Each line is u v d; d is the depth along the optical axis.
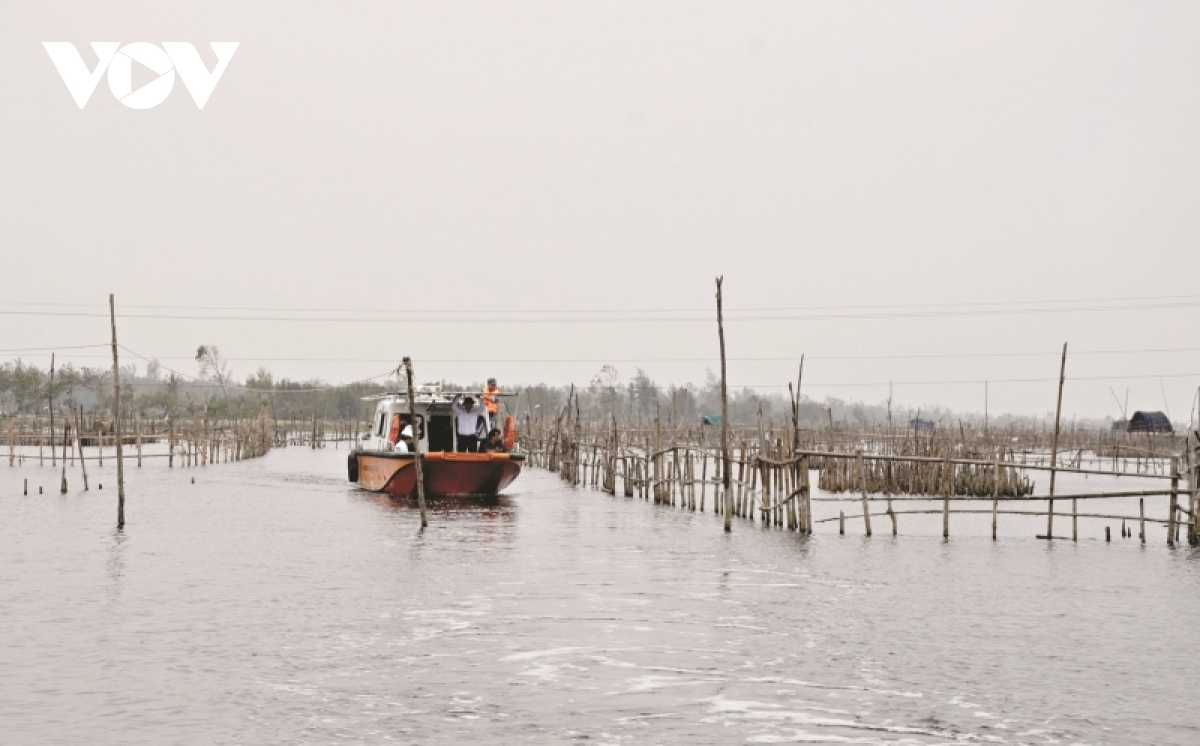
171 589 24.73
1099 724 15.48
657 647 19.56
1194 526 32.75
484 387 45.69
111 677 17.31
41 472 64.62
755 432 84.25
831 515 42.16
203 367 126.62
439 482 43.44
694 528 36.81
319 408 132.12
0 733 14.69
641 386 142.62
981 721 15.56
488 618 21.88
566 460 62.03
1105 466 79.31
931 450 51.31
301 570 27.58
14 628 20.61
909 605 23.41
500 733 14.86
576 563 28.94
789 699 16.50
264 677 17.42
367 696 16.47
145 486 54.50
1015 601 23.88
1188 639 20.41
